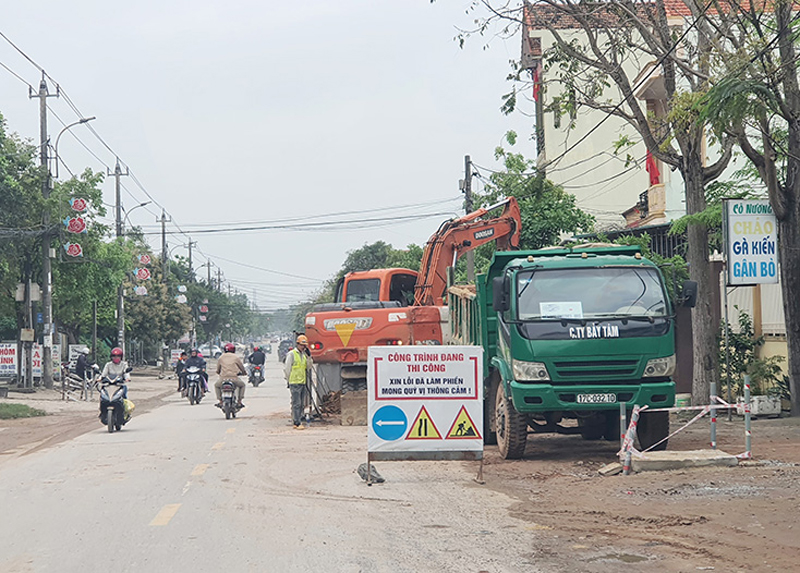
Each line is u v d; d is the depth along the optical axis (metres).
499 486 11.12
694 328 20.47
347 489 11.06
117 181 55.66
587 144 43.78
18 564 7.46
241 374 23.47
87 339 63.00
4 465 14.29
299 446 15.98
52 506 10.27
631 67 38.16
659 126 21.47
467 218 22.67
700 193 20.31
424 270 22.81
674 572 6.84
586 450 14.67
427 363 11.32
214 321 111.44
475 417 11.35
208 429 20.05
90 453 15.58
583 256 13.80
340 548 7.79
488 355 14.53
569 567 7.03
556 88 41.16
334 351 20.56
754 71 16.03
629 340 12.61
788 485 10.52
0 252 38.81
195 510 9.80
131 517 9.48
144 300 66.62
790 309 18.78
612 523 8.69
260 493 10.87
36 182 38.75
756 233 18.34
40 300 43.12
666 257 26.56
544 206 35.38
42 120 38.62
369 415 11.32
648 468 11.78
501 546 7.79
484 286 14.55
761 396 19.44
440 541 8.03
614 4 19.91
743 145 18.09
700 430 17.30
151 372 66.94
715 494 10.04
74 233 38.62
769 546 7.56
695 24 17.81
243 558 7.50
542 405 12.67
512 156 38.28
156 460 14.34
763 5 17.56
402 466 13.04
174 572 7.10
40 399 33.38
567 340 12.59
